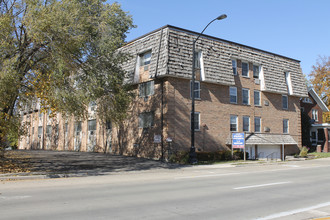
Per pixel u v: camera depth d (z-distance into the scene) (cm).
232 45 2847
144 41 2567
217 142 2628
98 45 1770
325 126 3969
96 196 929
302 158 2986
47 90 1484
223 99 2730
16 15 1517
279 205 816
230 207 786
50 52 1545
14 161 1991
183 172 1698
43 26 1388
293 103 3425
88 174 1548
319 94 5166
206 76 2530
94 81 1712
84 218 656
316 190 1067
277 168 1973
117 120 2086
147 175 1539
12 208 750
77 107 1609
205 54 2575
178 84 2425
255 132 2975
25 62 1589
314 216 696
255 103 3030
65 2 1471
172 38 2381
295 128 3391
